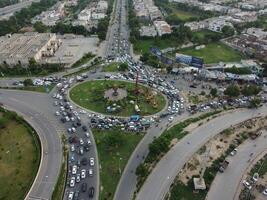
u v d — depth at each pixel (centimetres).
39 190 19588
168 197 19750
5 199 19125
